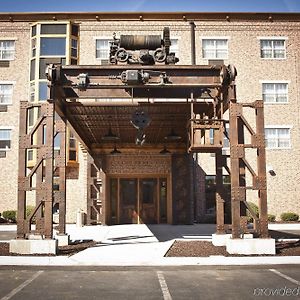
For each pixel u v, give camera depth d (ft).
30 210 65.57
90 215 64.95
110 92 36.73
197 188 72.02
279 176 73.36
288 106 75.51
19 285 22.82
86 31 75.72
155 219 68.54
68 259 29.81
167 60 35.17
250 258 29.45
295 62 76.95
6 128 73.77
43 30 73.36
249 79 75.82
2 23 76.74
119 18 76.13
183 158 67.31
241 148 33.17
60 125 39.86
